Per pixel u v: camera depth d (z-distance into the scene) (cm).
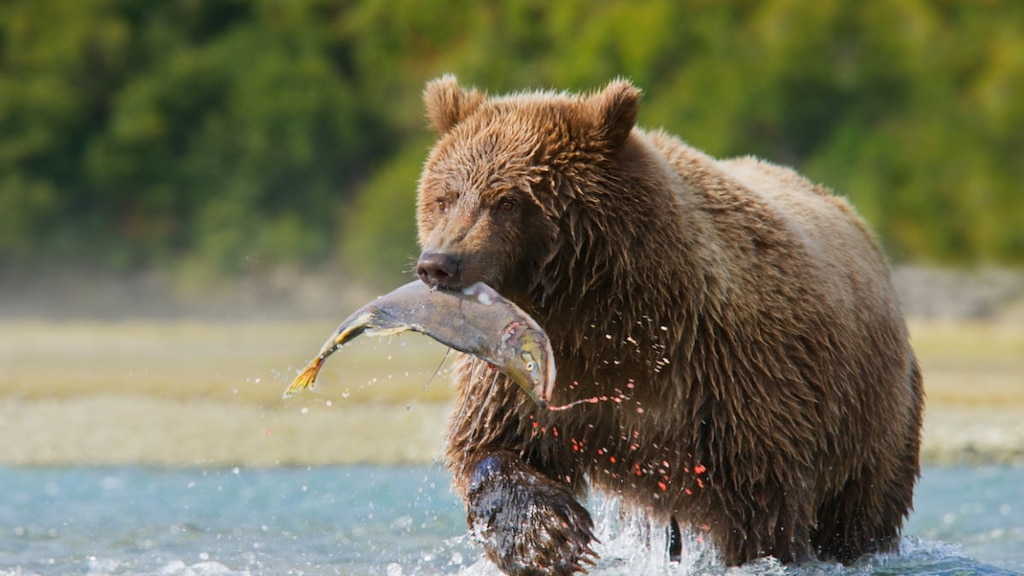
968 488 2508
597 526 1908
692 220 1431
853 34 9175
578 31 9456
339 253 9244
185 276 9162
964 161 8788
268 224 9319
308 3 10250
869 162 8750
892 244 8594
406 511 2267
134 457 2856
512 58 9556
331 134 9606
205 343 6225
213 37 10319
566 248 1365
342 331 1360
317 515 2230
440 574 1772
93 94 9844
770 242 1508
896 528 1772
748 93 8869
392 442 2986
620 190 1372
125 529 2098
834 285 1581
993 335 6650
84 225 9494
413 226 8925
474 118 1455
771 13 9138
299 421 3262
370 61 9962
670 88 9081
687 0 9350
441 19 9925
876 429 1634
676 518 1619
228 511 2270
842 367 1544
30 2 10081
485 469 1465
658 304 1387
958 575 1673
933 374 4634
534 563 1410
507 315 1310
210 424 3238
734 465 1471
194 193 9575
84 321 8469
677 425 1465
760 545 1508
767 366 1461
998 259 8588
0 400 3659
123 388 3950
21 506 2317
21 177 9444
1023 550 1953
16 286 9175
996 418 3366
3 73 9844
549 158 1372
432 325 1328
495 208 1368
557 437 1505
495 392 1499
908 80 9094
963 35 9288
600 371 1413
